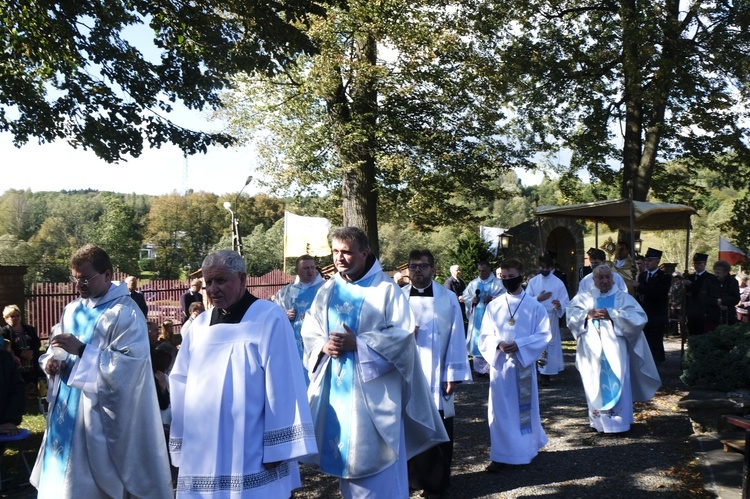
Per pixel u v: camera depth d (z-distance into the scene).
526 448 6.42
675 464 6.51
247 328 3.68
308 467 6.80
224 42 10.42
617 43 19.64
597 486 5.94
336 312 4.67
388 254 46.00
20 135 10.60
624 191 19.70
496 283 11.92
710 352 7.81
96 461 4.36
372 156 20.53
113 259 60.44
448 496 5.77
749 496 5.08
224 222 73.75
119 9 9.95
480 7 19.44
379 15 17.73
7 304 12.46
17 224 77.81
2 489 6.12
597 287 8.07
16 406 5.90
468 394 10.34
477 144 22.05
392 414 4.54
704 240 42.16
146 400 4.52
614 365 7.68
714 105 19.03
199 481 3.54
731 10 18.70
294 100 20.77
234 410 3.58
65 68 10.23
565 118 21.53
